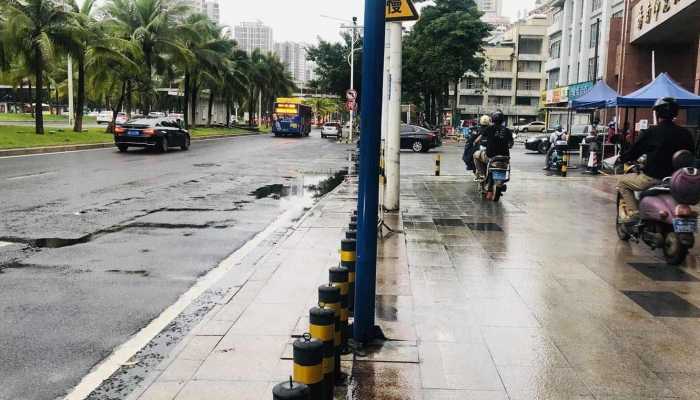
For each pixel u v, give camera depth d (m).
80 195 12.54
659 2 25.44
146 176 16.64
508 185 16.16
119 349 4.50
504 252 7.56
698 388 3.73
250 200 12.77
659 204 6.99
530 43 93.38
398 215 10.57
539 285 6.03
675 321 4.96
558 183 16.75
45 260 7.13
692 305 5.39
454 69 47.56
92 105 102.00
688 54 31.20
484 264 6.90
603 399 3.58
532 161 27.78
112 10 38.16
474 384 3.77
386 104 12.05
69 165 18.72
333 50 56.88
